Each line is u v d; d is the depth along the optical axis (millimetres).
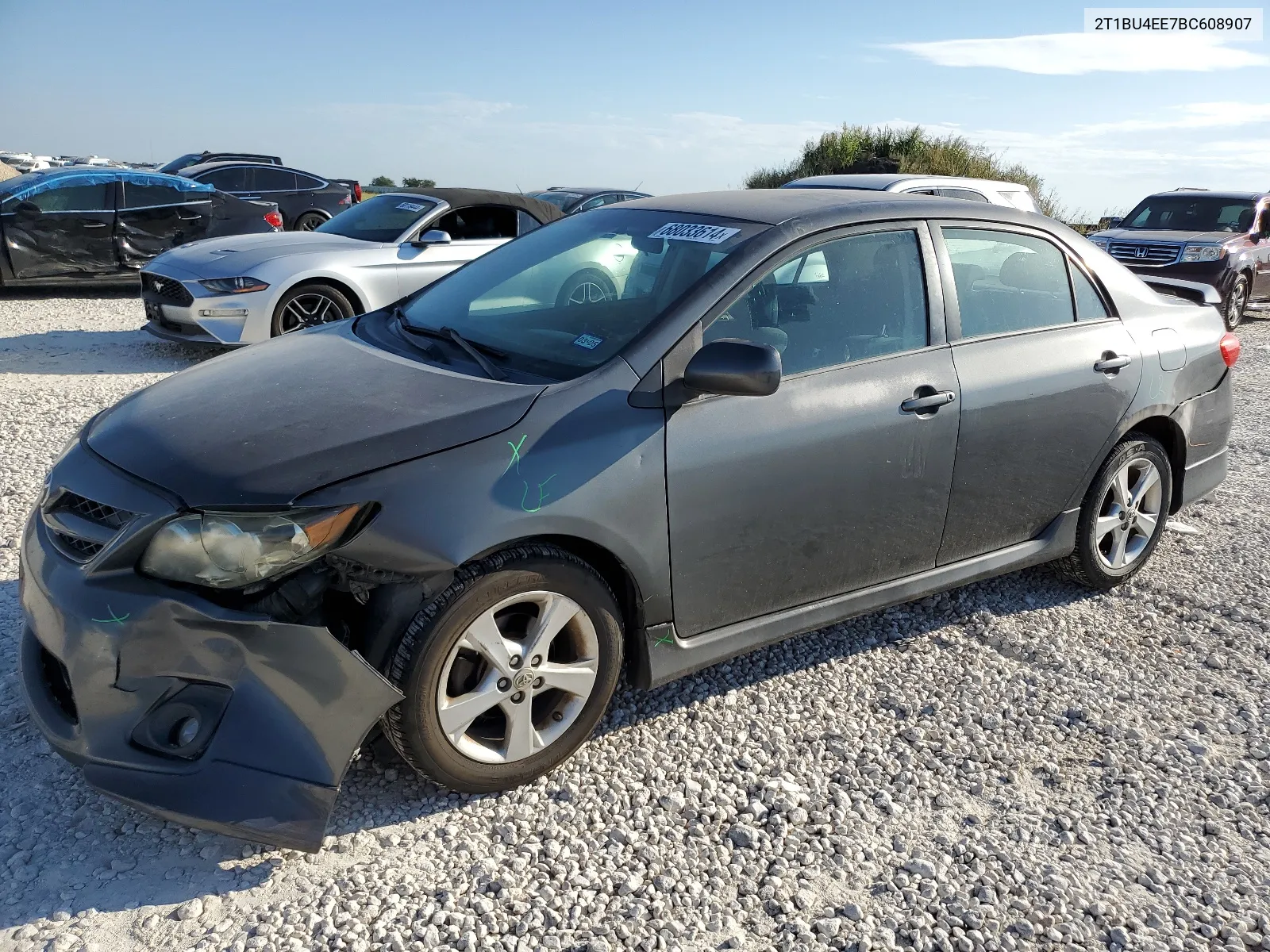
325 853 2564
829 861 2648
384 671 2557
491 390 2844
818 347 3230
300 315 8055
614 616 2893
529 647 2746
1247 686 3654
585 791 2873
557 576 2729
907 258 3500
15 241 11375
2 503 4762
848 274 3344
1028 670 3709
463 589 2568
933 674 3662
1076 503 4086
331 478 2451
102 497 2518
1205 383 4469
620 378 2871
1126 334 4105
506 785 2807
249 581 2371
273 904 2379
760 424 3033
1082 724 3371
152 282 8273
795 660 3713
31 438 5812
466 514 2537
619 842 2666
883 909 2482
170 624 2348
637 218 3682
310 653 2404
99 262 11875
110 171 11891
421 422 2645
